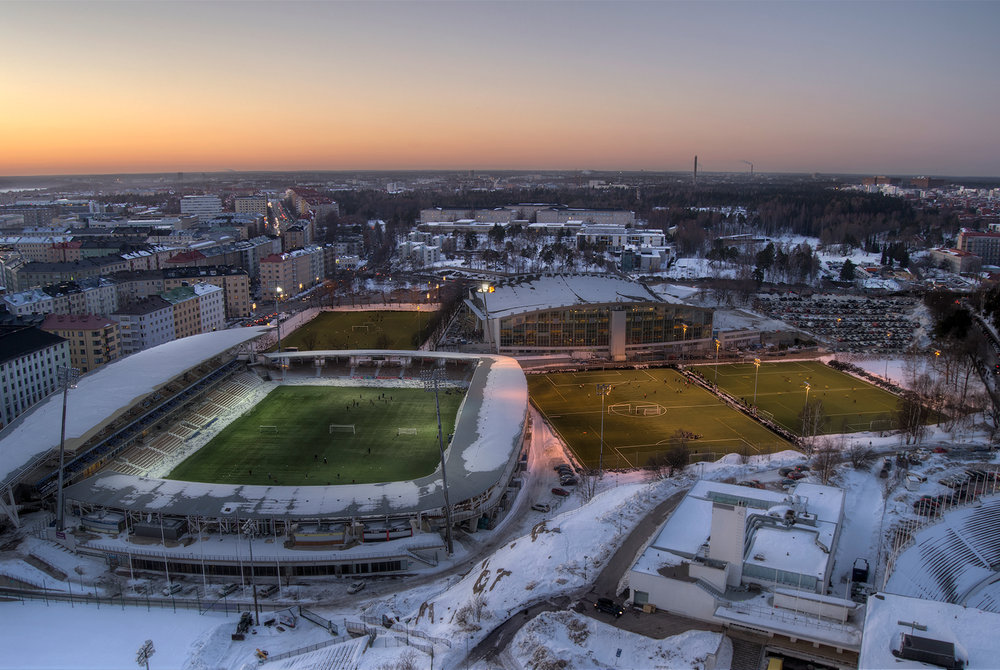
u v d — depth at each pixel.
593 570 131.88
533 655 106.81
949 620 98.56
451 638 115.06
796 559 123.06
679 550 127.88
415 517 164.38
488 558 149.62
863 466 187.62
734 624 109.31
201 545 154.88
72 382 165.88
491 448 189.75
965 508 160.38
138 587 144.38
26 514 172.75
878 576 131.12
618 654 106.62
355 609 136.88
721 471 184.88
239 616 133.88
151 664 116.81
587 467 199.38
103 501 162.88
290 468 191.25
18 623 129.75
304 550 153.12
